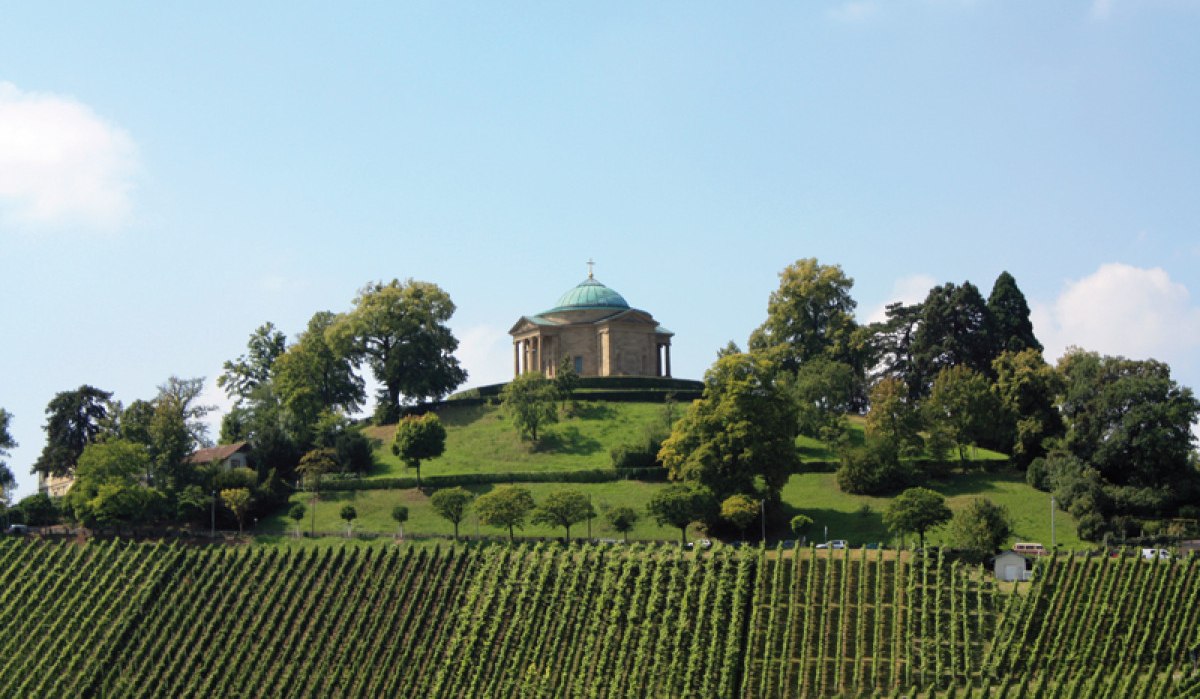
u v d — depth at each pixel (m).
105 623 124.06
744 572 116.00
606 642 112.31
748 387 156.00
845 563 117.06
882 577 115.38
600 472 173.00
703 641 110.38
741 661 108.88
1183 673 98.69
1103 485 153.12
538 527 153.62
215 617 123.38
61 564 132.62
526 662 112.50
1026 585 114.25
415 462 180.00
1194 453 166.88
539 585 119.62
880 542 144.50
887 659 106.19
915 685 103.00
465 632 116.69
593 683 109.00
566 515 143.38
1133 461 155.25
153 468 166.50
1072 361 181.38
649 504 143.75
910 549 122.19
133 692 116.06
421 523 158.25
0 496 169.62
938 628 108.00
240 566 130.12
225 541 148.25
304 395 196.12
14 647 122.69
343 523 157.88
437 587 122.75
